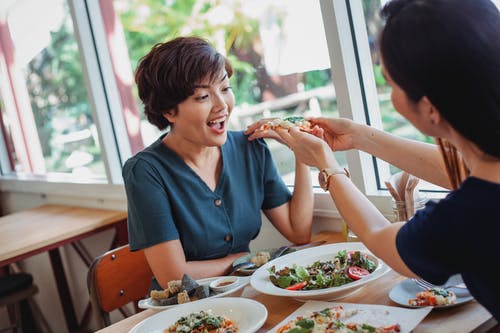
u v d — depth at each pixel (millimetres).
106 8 2803
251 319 1284
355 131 1510
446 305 1176
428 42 846
